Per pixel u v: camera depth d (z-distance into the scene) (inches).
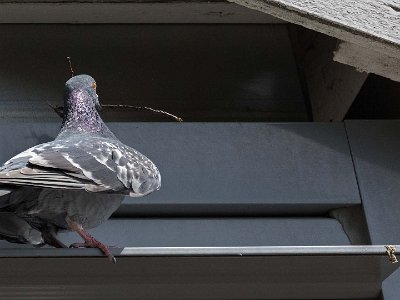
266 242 231.9
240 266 206.5
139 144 238.7
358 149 243.4
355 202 236.7
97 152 198.2
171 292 215.0
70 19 280.4
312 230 235.0
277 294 219.3
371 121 247.6
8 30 278.7
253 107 282.0
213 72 284.0
